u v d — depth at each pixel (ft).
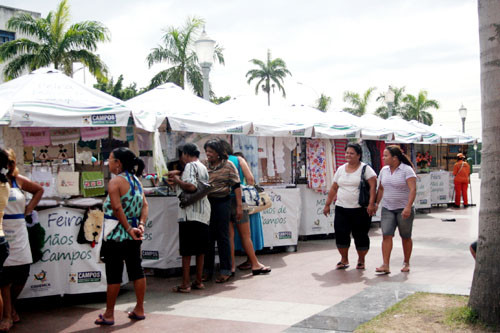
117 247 17.19
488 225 15.01
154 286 22.81
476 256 15.46
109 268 17.20
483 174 15.30
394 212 24.02
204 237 21.61
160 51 98.99
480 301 15.03
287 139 34.94
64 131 23.34
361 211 24.86
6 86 21.77
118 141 27.89
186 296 20.83
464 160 58.39
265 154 33.55
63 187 21.06
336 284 22.11
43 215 19.84
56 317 18.30
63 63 83.51
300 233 36.17
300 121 33.94
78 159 25.26
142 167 18.52
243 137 31.76
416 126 55.98
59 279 19.98
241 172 25.27
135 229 17.38
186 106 28.58
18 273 17.03
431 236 35.96
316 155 35.88
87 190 21.62
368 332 14.69
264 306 18.86
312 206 36.24
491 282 14.84
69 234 20.15
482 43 15.29
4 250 15.28
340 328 15.28
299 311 18.07
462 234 36.65
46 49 81.92
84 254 20.30
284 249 31.50
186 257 21.53
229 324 16.75
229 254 23.36
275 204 30.71
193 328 16.46
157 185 27.50
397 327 15.02
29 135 22.52
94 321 17.66
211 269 23.93
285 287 21.86
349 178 24.91
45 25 83.25
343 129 35.76
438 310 16.49
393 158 23.81
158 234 24.71
